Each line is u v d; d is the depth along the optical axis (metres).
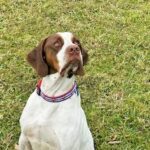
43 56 1.93
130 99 2.61
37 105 1.96
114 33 3.19
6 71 2.77
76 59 1.85
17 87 2.66
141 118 2.49
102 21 3.30
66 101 1.93
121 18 3.35
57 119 1.93
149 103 2.60
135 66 2.88
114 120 2.47
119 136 2.38
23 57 2.89
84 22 3.29
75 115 1.94
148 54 3.00
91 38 3.11
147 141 2.37
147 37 3.17
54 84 1.91
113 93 2.66
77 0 3.51
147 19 3.37
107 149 2.32
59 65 1.87
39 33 3.14
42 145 2.01
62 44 1.88
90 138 2.08
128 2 3.55
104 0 3.54
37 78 2.73
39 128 1.95
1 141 2.32
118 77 2.78
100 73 2.79
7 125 2.41
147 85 2.73
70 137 1.93
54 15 3.33
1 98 2.57
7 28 3.16
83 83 2.71
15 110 2.49
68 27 3.22
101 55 2.96
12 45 3.01
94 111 2.52
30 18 3.27
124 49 3.03
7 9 3.35
